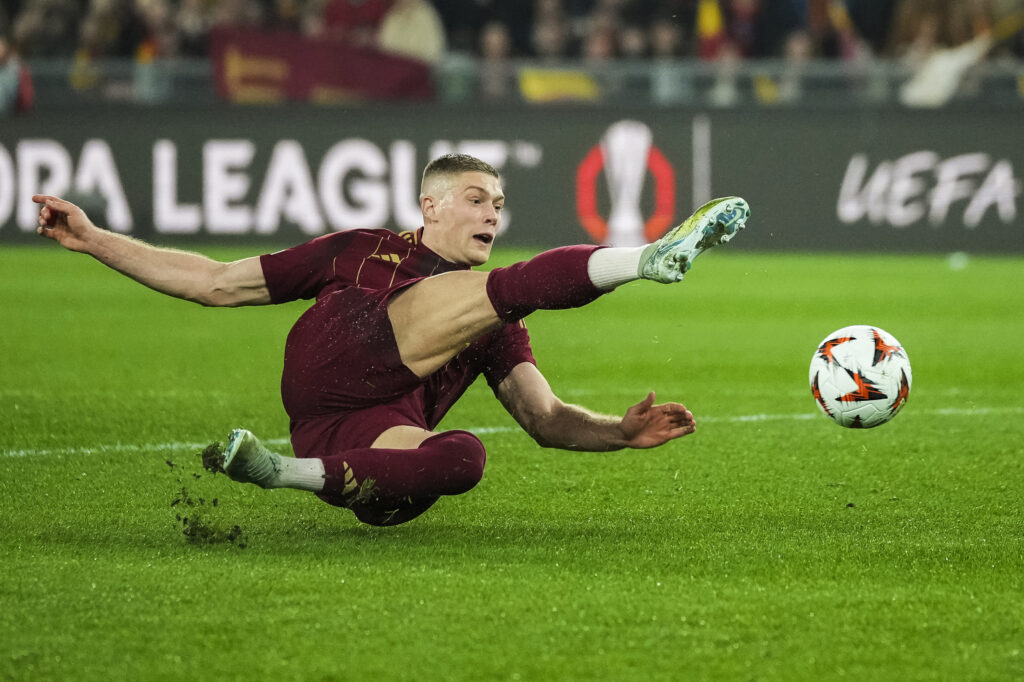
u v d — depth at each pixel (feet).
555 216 192.65
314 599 42.80
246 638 39.34
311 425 50.44
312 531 52.31
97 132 188.14
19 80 186.29
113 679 36.42
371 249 51.55
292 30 214.90
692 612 41.96
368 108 190.08
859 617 41.68
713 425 79.20
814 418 82.02
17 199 188.85
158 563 47.01
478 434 75.36
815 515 56.70
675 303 147.84
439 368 50.08
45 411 81.66
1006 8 212.02
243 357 107.04
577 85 199.82
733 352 113.19
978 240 195.72
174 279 51.08
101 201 188.75
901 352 57.93
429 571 46.16
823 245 196.24
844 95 199.52
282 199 190.08
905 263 186.19
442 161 52.16
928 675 37.09
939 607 42.78
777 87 200.44
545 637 39.63
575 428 52.65
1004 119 194.29
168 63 195.31
